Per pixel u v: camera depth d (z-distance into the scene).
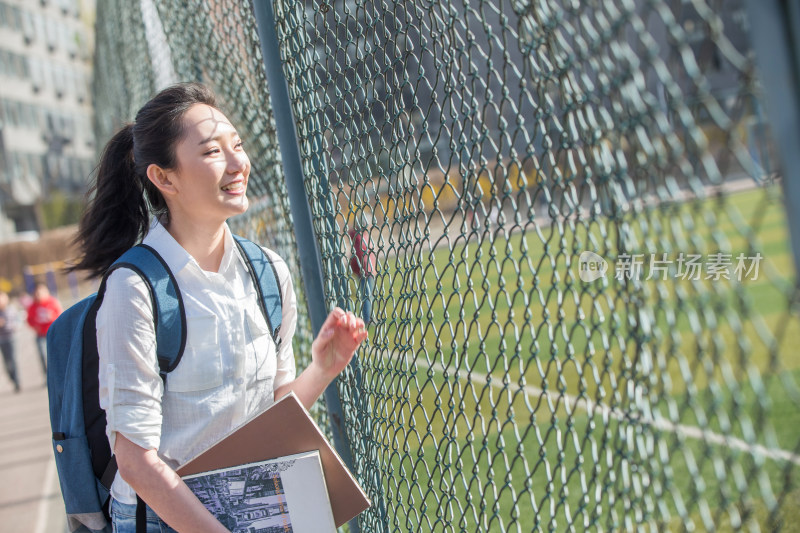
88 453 2.82
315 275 3.50
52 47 85.81
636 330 1.53
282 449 2.60
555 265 1.85
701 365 1.33
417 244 2.67
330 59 3.19
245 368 2.79
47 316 21.53
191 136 2.69
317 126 3.33
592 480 1.77
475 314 2.38
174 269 2.69
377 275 3.01
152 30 7.32
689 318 1.31
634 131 1.37
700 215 1.23
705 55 1.19
